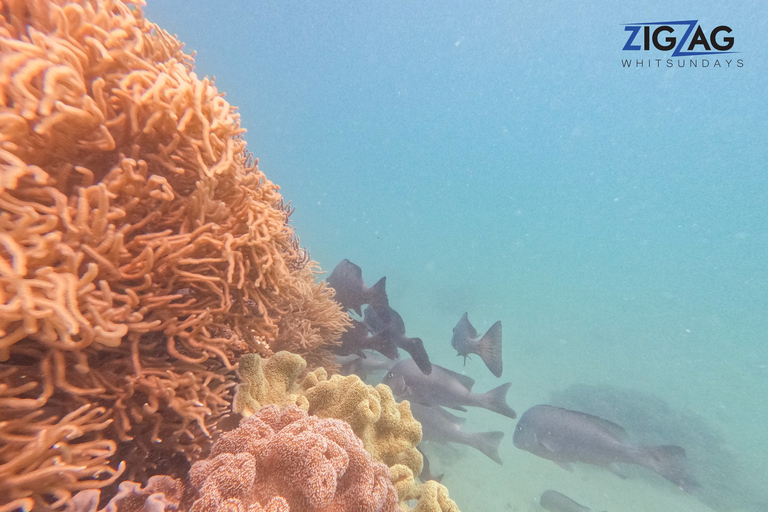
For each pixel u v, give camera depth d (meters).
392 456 2.83
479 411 13.75
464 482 8.96
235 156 2.18
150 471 1.85
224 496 1.35
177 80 1.82
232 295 2.15
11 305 1.16
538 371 20.62
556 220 125.50
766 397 22.84
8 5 1.53
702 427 14.52
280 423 1.89
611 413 15.23
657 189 126.00
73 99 1.52
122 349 1.70
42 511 1.27
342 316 4.74
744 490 11.47
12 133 1.38
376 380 8.42
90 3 1.73
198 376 1.91
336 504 1.65
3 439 1.25
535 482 10.00
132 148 1.74
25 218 1.30
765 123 103.81
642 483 11.14
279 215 2.29
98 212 1.49
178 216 1.87
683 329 41.00
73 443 1.56
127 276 1.63
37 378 1.45
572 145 128.38
